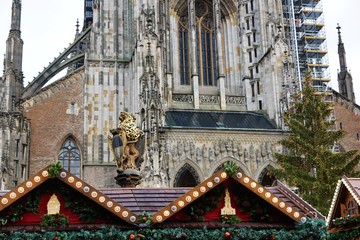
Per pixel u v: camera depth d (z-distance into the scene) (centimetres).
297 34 9850
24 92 7344
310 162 5012
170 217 2216
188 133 6334
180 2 7612
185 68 7544
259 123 6869
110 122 6831
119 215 2109
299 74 9194
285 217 2316
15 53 7075
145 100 6075
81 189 2119
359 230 2862
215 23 7469
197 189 2172
